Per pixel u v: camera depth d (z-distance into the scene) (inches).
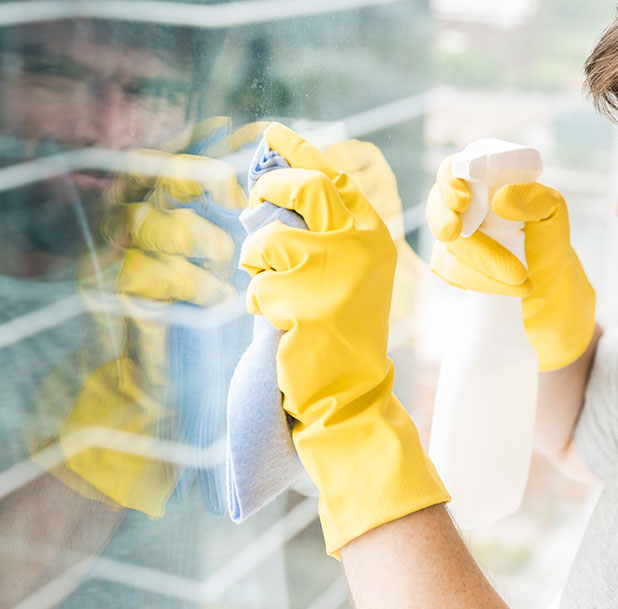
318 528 40.5
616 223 73.9
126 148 24.9
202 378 29.8
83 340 24.7
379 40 39.4
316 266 23.1
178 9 25.9
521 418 29.1
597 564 31.6
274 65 31.4
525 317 32.7
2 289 22.1
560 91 69.2
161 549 29.5
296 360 22.9
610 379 35.4
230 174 29.5
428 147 46.2
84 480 25.6
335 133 36.3
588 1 67.6
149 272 26.6
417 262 47.4
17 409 23.1
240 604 34.9
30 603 24.4
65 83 22.6
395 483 22.6
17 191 21.9
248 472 23.4
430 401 50.9
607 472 36.4
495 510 29.8
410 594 21.7
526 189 27.5
